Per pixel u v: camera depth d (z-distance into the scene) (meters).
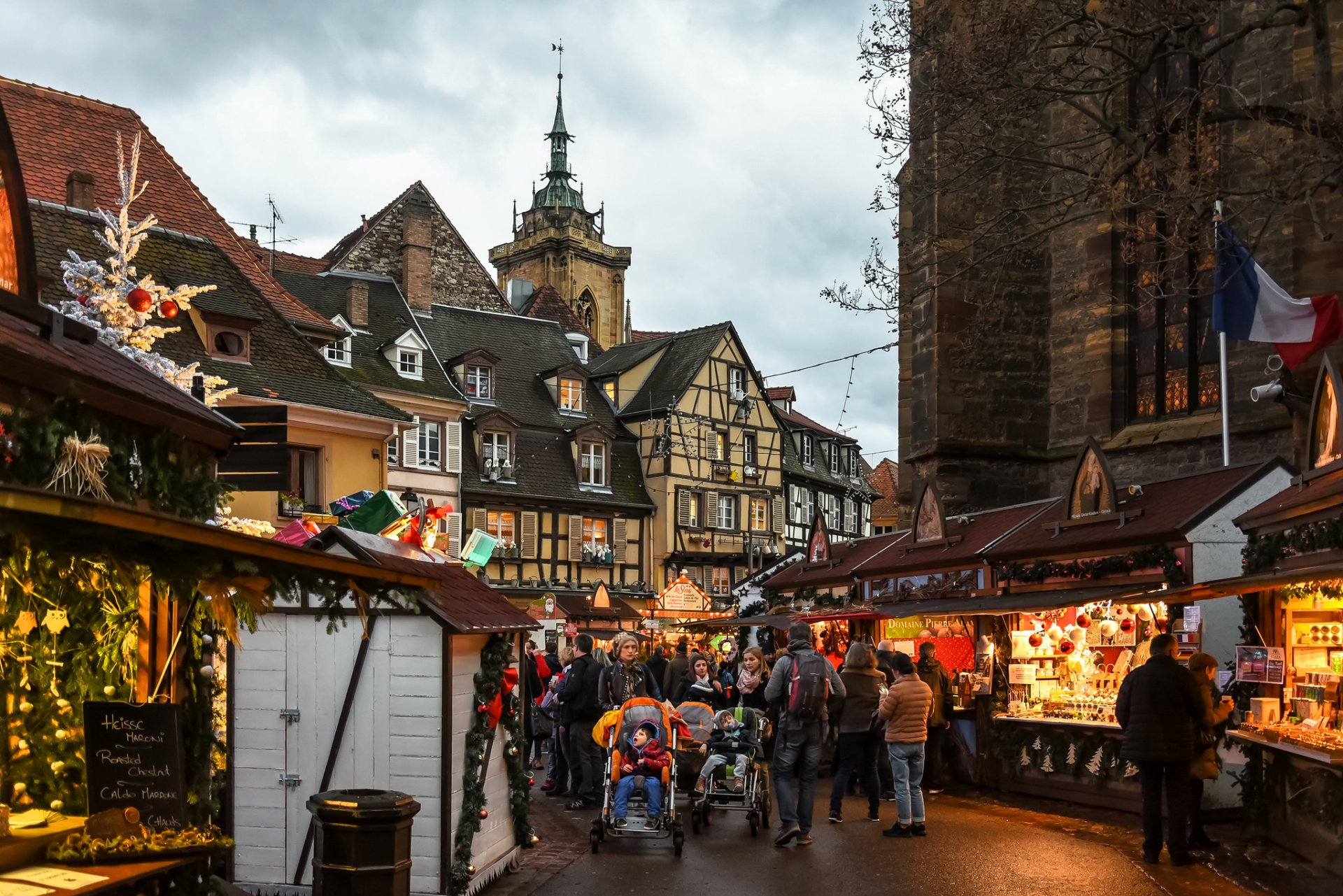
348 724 9.80
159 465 7.20
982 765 16.56
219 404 15.25
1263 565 12.60
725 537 57.31
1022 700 16.45
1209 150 15.98
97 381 6.37
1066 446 24.30
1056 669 16.47
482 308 59.41
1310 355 15.91
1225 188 15.95
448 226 58.78
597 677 15.35
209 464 8.05
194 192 31.38
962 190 24.42
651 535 55.38
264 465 14.99
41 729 6.87
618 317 105.19
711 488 56.94
